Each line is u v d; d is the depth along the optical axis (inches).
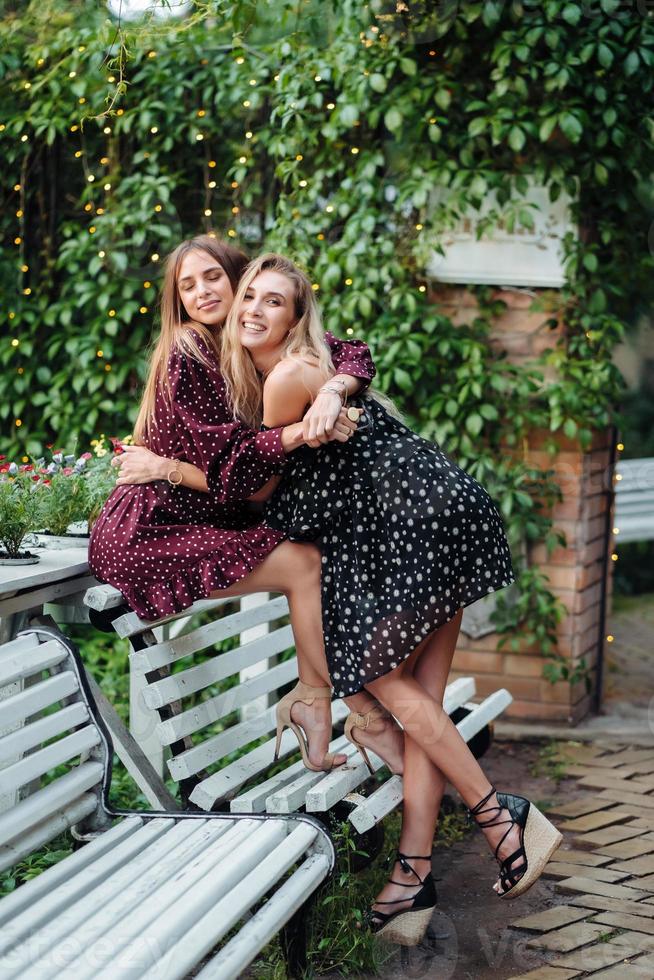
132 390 188.2
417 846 101.9
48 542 119.2
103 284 181.3
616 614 271.1
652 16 161.3
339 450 100.8
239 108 180.9
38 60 176.9
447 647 107.3
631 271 176.9
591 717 182.2
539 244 168.9
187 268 106.8
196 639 109.3
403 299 170.9
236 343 102.7
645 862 126.6
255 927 76.8
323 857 90.5
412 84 165.3
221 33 174.2
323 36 171.2
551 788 151.4
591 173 166.7
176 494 104.6
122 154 184.1
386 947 102.0
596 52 161.6
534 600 174.1
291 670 126.3
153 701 100.3
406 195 165.5
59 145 187.0
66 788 88.2
